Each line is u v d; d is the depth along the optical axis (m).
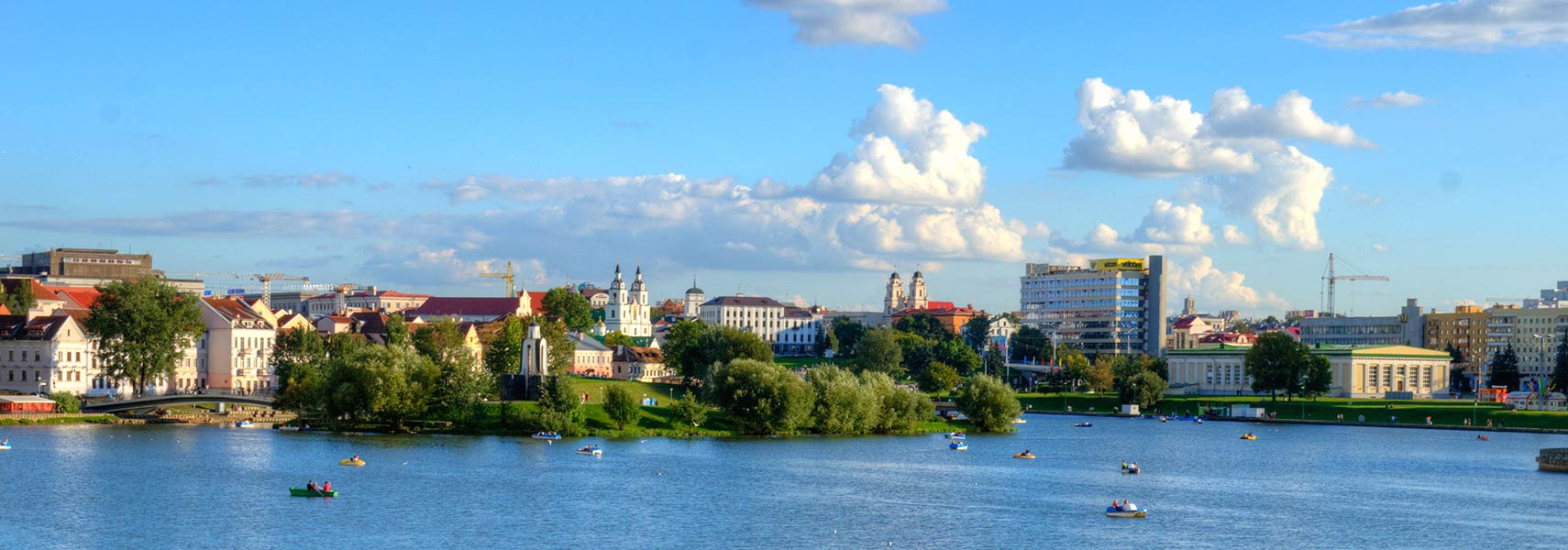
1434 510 194.00
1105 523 178.38
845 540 164.62
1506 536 172.88
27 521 166.75
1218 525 178.38
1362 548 164.50
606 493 194.75
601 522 173.25
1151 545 163.88
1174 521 181.25
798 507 186.50
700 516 178.38
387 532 164.62
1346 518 185.75
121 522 166.62
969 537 167.38
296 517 172.25
